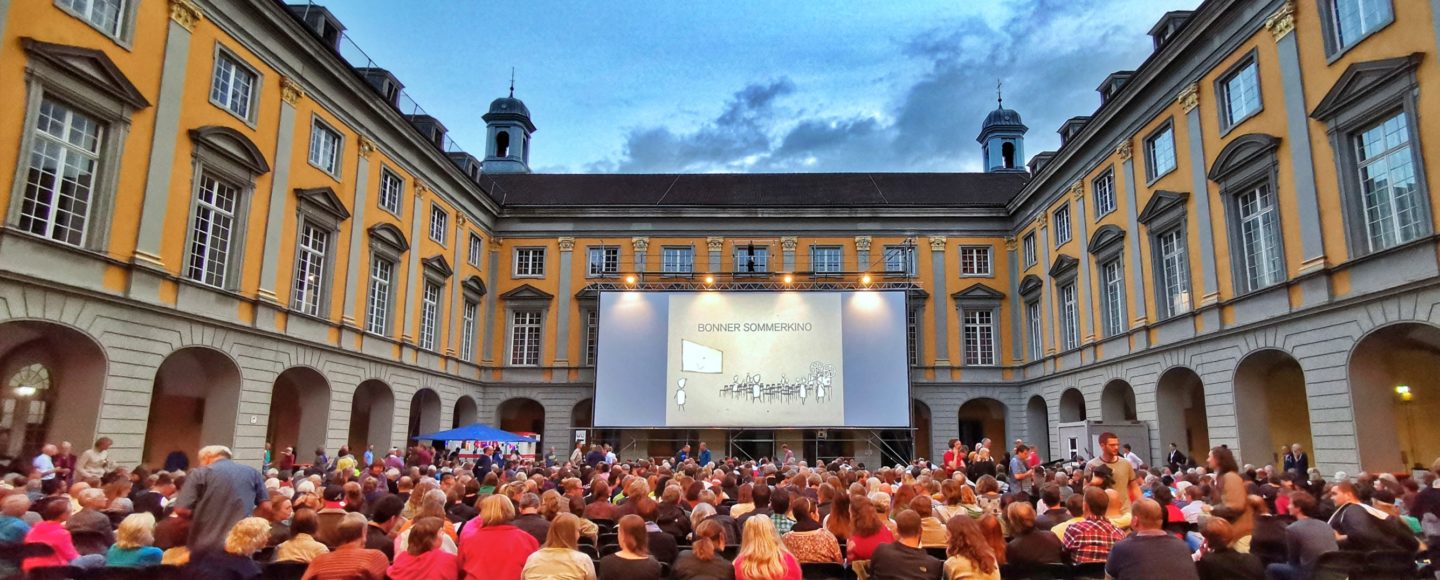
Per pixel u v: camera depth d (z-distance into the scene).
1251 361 17.02
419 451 19.91
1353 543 6.57
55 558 6.20
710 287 28.55
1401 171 13.34
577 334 30.56
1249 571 5.33
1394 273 13.17
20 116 12.31
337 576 5.06
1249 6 16.73
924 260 30.89
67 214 13.25
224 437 16.59
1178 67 19.36
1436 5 12.59
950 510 8.47
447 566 5.40
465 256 28.61
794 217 31.33
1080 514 8.70
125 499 8.61
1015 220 30.41
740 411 26.62
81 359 13.69
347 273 20.86
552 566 5.14
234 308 16.78
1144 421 20.59
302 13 20.91
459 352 28.11
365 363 21.62
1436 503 8.12
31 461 13.37
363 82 21.03
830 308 27.20
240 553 5.52
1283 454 18.02
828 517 7.45
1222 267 17.61
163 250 14.91
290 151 18.66
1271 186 16.09
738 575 5.19
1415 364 16.36
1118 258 22.48
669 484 8.76
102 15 13.85
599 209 31.41
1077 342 25.08
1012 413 29.53
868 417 26.44
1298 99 15.36
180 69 15.40
